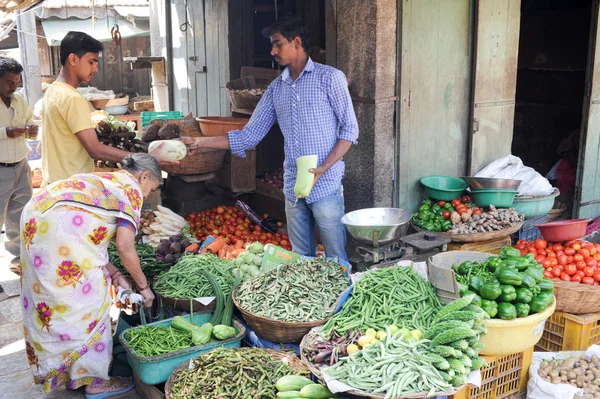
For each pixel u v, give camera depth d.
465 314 2.96
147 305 3.46
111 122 5.37
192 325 3.53
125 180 3.27
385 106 4.76
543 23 7.67
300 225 4.17
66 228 3.13
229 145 4.29
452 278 3.31
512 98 5.49
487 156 5.44
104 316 3.38
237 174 5.82
